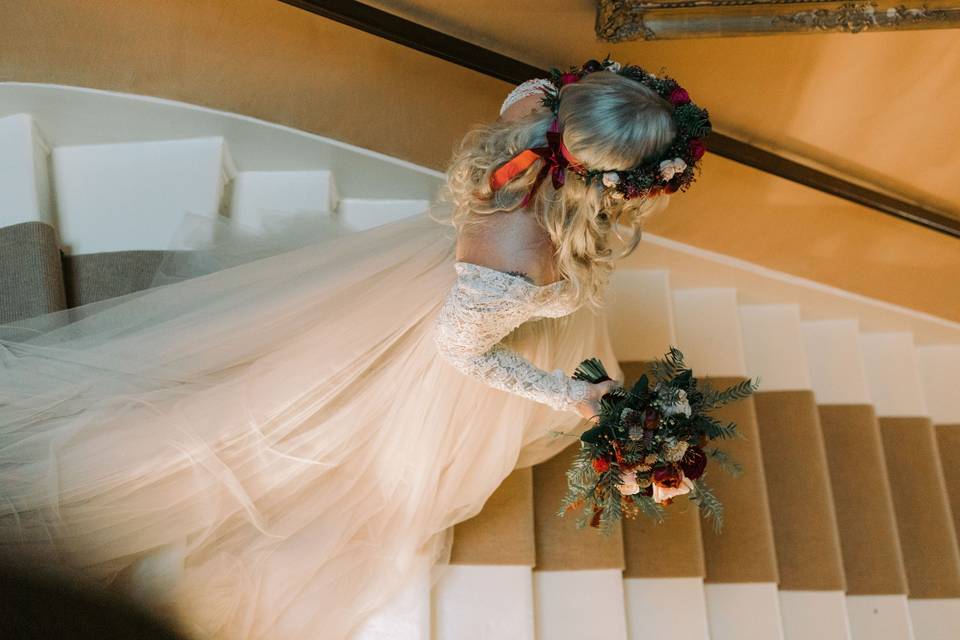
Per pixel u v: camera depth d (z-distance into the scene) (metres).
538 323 2.40
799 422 3.42
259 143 2.81
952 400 3.90
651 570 2.82
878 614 3.26
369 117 2.79
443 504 2.45
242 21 2.54
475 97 2.80
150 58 2.59
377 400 2.29
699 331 3.44
